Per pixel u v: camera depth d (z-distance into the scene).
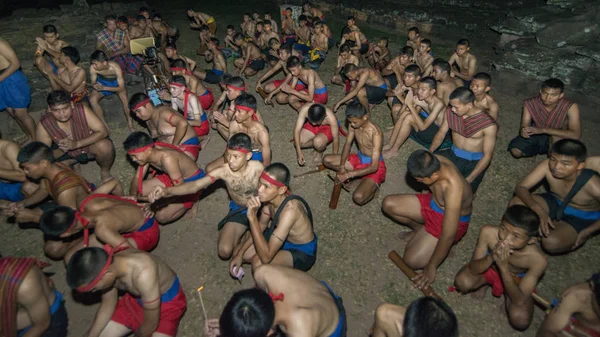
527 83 7.25
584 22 6.73
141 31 8.84
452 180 3.41
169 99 6.18
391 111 6.34
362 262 4.07
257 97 7.52
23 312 2.88
